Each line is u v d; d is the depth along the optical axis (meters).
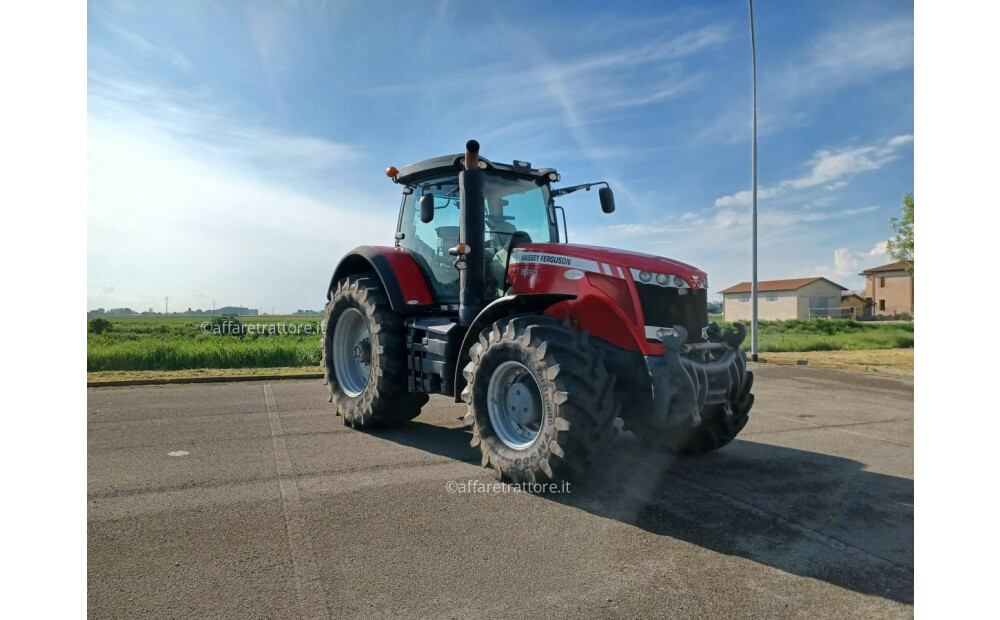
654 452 5.15
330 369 6.40
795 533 3.35
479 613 2.45
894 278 49.88
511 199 5.55
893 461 4.90
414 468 4.52
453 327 4.98
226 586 2.65
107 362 11.08
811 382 10.21
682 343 4.10
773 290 54.59
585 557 3.00
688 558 3.01
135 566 2.83
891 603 2.58
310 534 3.24
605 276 4.32
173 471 4.39
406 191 6.27
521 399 4.19
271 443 5.29
